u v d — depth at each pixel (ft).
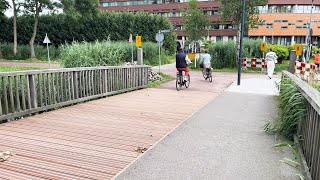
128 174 12.50
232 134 18.61
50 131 18.66
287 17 229.04
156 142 16.83
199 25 121.19
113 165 13.44
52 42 144.25
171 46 143.54
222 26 249.55
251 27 84.38
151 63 92.79
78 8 120.47
